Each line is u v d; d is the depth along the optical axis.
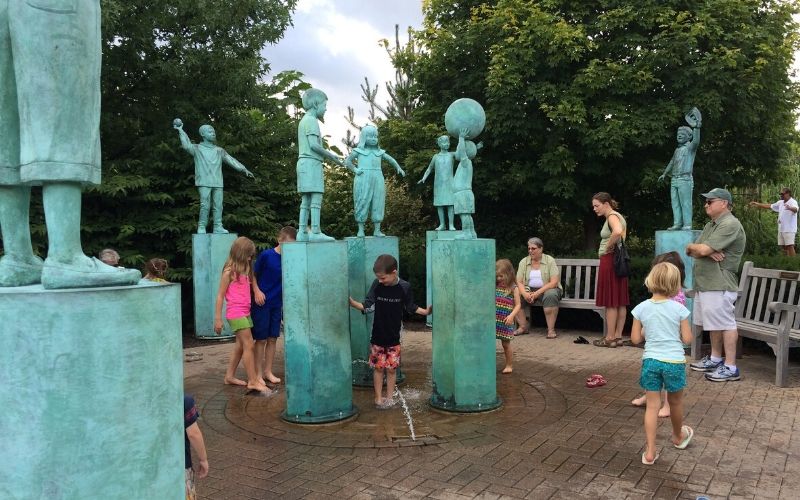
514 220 14.47
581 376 6.14
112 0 9.77
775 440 4.11
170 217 10.29
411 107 15.16
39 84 1.72
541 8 12.17
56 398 1.56
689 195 7.76
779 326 5.57
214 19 10.98
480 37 12.55
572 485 3.41
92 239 9.94
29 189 1.98
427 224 15.20
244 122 12.01
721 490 3.31
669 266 3.82
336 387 4.80
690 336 3.71
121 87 11.40
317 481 3.56
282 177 12.39
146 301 1.71
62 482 1.57
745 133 12.50
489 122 12.12
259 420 4.84
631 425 4.50
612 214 7.70
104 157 11.52
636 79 11.25
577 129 11.38
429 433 4.41
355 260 6.01
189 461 2.58
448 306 4.98
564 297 9.02
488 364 5.00
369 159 6.22
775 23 11.94
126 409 1.66
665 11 11.20
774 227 17.20
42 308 1.54
